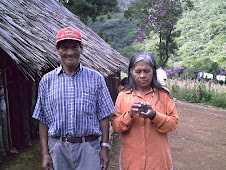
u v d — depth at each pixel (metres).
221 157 4.51
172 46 15.30
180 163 4.18
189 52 35.19
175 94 11.10
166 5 14.42
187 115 7.59
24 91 3.84
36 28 3.99
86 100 1.86
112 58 6.10
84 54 4.41
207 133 5.94
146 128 1.91
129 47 37.78
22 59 2.61
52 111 1.87
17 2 4.57
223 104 9.32
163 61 15.76
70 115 1.83
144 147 1.89
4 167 3.28
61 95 1.84
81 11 12.81
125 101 2.02
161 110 1.94
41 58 2.93
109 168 3.72
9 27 3.18
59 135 1.88
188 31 42.38
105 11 15.06
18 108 3.80
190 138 5.52
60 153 1.89
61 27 5.25
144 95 1.98
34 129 4.29
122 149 2.04
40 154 3.79
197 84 10.90
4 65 3.37
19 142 3.85
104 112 1.98
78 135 1.86
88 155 1.88
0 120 3.43
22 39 3.08
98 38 7.61
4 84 3.46
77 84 1.87
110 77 6.89
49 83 1.89
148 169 1.89
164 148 1.94
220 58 27.00
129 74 2.06
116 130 1.97
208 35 38.34
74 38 1.81
